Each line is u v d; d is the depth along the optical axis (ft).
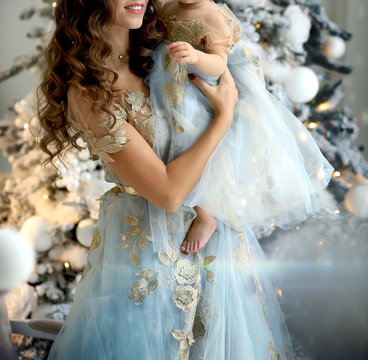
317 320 8.98
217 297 4.98
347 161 9.20
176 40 5.18
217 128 4.81
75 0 4.96
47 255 8.82
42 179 8.95
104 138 4.68
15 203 9.21
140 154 4.66
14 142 9.48
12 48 11.33
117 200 5.14
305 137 5.55
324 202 9.44
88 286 5.03
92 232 8.59
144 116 4.91
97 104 4.69
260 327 5.23
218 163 4.96
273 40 9.00
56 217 8.79
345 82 10.99
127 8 4.83
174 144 4.90
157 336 4.72
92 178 8.78
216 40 4.97
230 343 4.98
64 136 5.57
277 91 8.86
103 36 4.89
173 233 4.93
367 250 9.25
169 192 4.65
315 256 9.35
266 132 5.11
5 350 5.85
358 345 8.59
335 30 9.63
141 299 4.75
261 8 8.97
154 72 5.11
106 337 4.76
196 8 5.09
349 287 9.24
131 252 4.88
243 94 5.36
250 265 5.34
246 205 5.43
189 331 4.80
